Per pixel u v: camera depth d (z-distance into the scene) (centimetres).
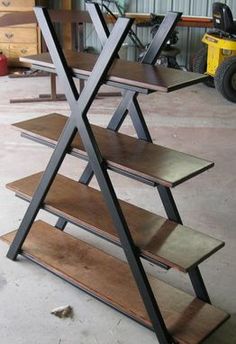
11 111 477
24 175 354
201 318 220
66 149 227
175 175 202
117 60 222
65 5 640
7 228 292
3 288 246
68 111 484
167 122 466
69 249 264
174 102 524
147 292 210
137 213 235
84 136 214
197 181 355
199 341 209
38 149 394
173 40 593
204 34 612
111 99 520
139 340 219
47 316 230
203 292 230
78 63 219
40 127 246
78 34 585
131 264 213
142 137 236
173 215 234
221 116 488
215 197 335
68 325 226
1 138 412
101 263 254
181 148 410
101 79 201
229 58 527
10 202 318
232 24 540
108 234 219
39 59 226
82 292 244
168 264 203
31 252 261
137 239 215
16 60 617
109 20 609
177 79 195
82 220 229
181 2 644
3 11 590
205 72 583
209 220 309
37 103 501
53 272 251
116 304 228
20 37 605
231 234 295
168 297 231
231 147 414
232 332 226
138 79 194
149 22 625
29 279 252
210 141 425
